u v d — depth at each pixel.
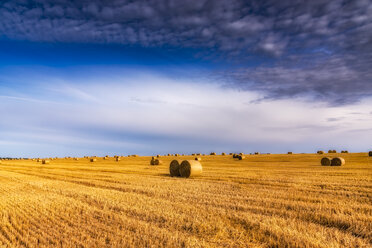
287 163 36.69
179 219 7.98
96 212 9.10
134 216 8.54
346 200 10.45
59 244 6.26
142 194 12.59
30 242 6.36
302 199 10.84
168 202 10.40
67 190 14.04
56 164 46.72
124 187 14.81
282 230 6.79
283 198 11.09
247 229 7.16
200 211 8.91
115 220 8.09
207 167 30.22
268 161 42.56
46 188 15.04
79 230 7.24
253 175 19.72
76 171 27.89
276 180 16.44
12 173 26.91
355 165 29.58
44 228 7.48
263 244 6.14
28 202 10.83
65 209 9.61
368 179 16.14
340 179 16.45
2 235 7.04
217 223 7.50
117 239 6.47
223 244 6.17
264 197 11.24
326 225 7.50
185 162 20.86
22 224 7.88
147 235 6.70
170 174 22.67
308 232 6.74
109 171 27.33
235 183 15.80
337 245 5.89
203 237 6.59
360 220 7.62
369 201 10.26
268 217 8.07
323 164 31.83
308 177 17.86
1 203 10.70
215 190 13.29
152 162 39.94
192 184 15.70
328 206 9.28
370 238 6.43
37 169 32.94
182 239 6.36
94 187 15.44
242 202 10.31
